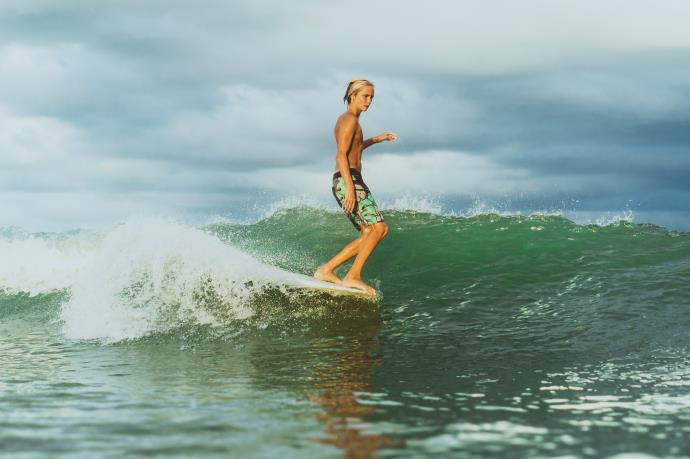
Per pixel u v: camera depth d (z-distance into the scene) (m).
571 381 4.09
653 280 6.68
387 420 3.14
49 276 8.26
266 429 2.94
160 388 3.87
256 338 5.59
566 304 6.27
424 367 4.50
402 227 9.30
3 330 6.33
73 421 3.08
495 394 3.74
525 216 9.47
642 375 4.25
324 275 6.82
